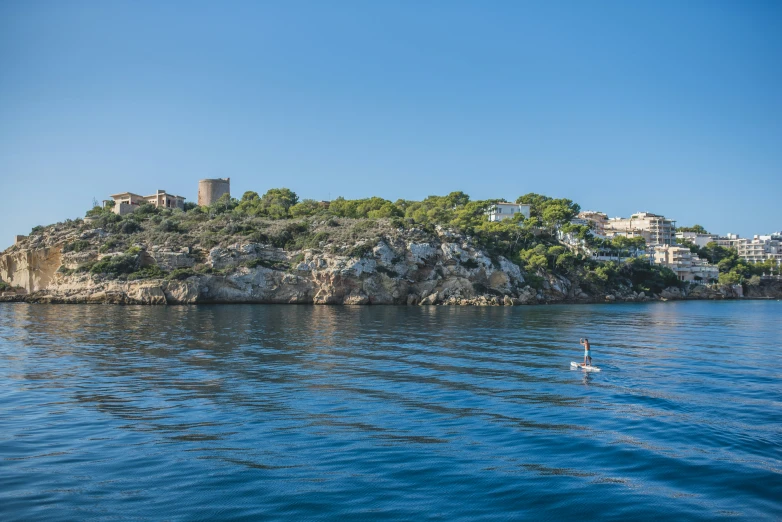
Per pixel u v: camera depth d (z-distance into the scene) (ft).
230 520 50.65
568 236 582.76
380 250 402.72
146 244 401.29
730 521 52.31
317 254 398.01
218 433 74.84
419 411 87.04
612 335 197.98
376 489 57.67
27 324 218.18
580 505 55.01
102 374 114.73
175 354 142.61
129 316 260.21
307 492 56.70
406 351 151.33
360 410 87.30
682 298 587.27
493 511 53.47
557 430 77.66
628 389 103.50
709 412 87.15
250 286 380.17
